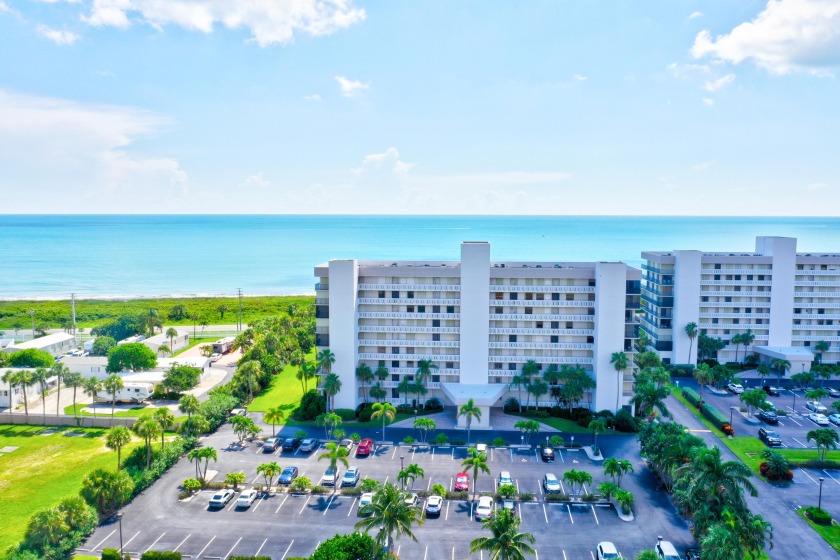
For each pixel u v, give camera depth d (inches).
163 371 5093.5
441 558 2466.8
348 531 2684.5
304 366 4471.0
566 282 4379.9
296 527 2721.5
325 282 4276.6
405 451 3612.2
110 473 2842.0
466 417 3973.9
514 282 4404.5
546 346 4389.8
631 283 4163.4
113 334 6899.6
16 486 3142.2
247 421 3639.3
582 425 4045.3
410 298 4446.4
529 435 3880.4
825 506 2918.3
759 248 5964.6
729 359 5753.0
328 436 3850.9
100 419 4069.9
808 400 4564.5
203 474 3228.3
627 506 2790.4
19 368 4906.5
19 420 4121.6
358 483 3154.5
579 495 3019.2
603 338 4188.0
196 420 3634.4
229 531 2679.6
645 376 4229.8
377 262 4724.4
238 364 5374.0
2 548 2485.2
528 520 2778.1
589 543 2578.7
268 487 3083.2
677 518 2792.8
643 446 3408.0
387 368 4473.4
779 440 3700.8
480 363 4387.3
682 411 4404.5
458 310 4426.7
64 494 3046.3
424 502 2952.8
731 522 2134.6
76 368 5123.0
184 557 2466.8
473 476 3078.2
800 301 5703.7
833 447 3553.2
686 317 5580.7
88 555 2475.4
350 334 4252.0
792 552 2507.4
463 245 4330.7
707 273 5669.3
